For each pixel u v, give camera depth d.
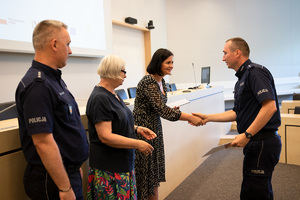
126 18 4.62
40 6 2.73
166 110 1.56
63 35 0.95
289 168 2.86
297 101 3.78
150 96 1.53
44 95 0.85
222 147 1.45
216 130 3.70
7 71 2.64
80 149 1.00
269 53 7.43
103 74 1.18
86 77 3.68
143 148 1.13
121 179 1.17
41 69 0.91
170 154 2.29
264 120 1.33
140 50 5.29
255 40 7.29
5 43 2.41
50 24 0.92
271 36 7.41
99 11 3.66
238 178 2.62
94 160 1.18
